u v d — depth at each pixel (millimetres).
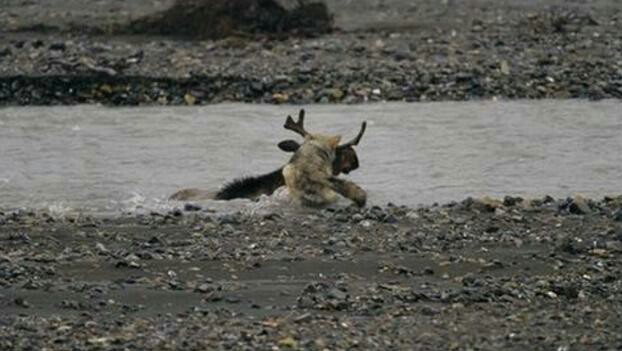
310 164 48375
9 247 40781
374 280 37219
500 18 87812
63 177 54188
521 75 73812
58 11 90000
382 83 72562
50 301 35125
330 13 88812
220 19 83812
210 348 31125
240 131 63750
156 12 87250
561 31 83688
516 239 41344
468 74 73562
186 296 35688
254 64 75875
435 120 65250
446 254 39812
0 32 85375
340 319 33469
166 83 73125
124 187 52375
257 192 49250
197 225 43594
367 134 62469
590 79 73500
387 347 31297
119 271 38062
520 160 56750
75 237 42062
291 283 36875
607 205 46031
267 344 31391
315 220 44250
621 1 94375
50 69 74875
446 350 31125
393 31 84750
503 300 35156
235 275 37688
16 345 31281
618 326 32938
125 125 65375
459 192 50906
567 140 60688
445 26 85875
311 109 68812
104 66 75375
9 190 51594
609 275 37438
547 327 32875
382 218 44219
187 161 57469
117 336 32031
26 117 67688
